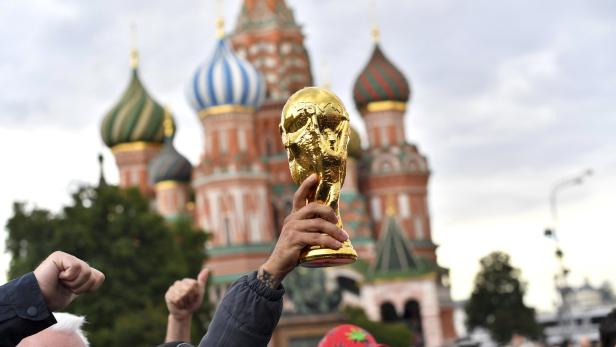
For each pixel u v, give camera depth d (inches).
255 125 3732.8
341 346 233.6
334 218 144.4
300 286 1905.8
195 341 2086.6
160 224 2196.1
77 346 183.9
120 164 3934.5
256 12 3880.4
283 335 1844.2
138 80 3976.4
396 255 3048.7
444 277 3772.1
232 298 143.9
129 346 1883.6
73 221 2087.8
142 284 2108.8
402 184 3855.8
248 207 3351.4
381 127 3937.0
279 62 3823.8
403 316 3275.1
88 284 129.9
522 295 4158.5
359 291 3334.2
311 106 152.8
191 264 2488.9
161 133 3944.4
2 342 125.1
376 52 4005.9
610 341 260.5
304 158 152.9
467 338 3597.4
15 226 2117.4
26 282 127.3
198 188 3415.4
